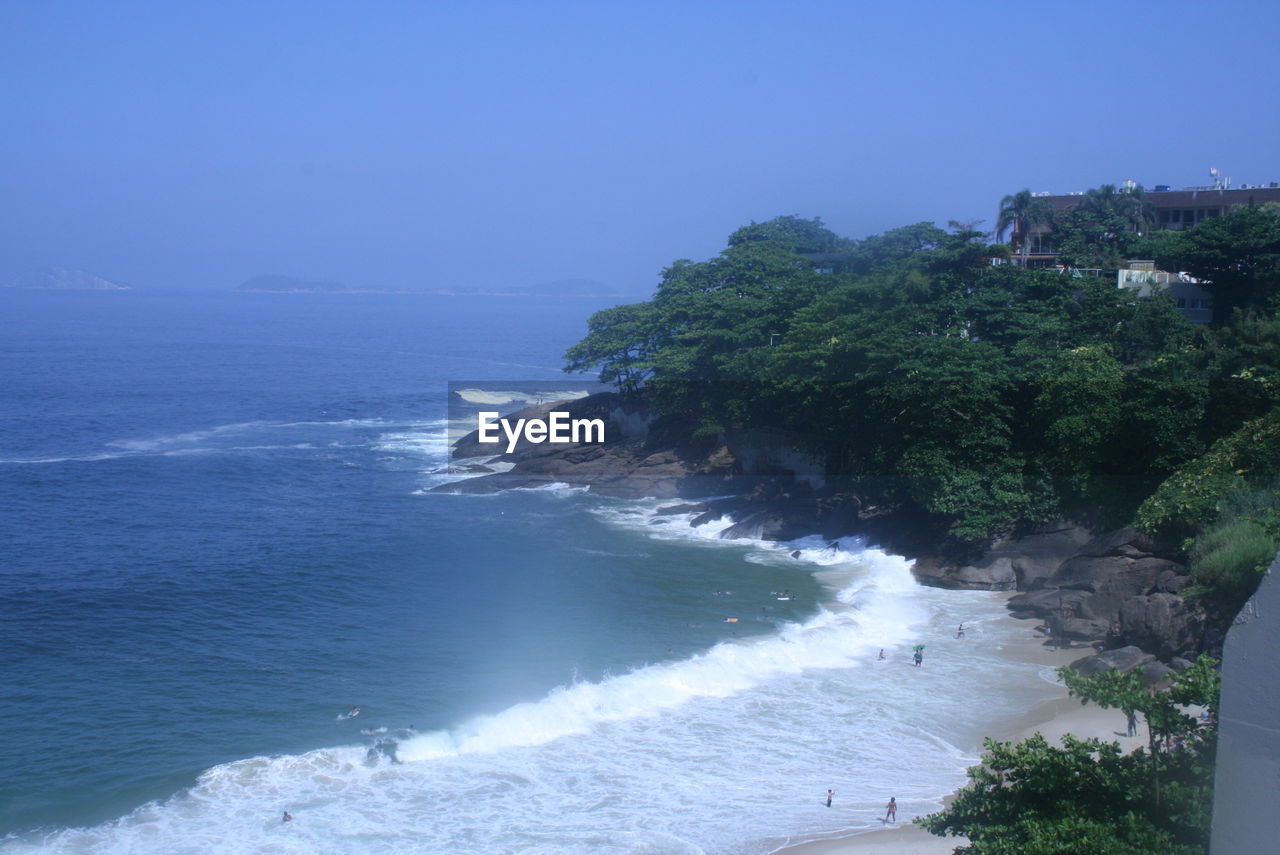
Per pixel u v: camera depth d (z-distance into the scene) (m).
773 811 37.22
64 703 46.00
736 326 96.50
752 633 56.69
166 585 64.44
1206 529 52.69
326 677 49.41
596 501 91.62
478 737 42.84
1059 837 20.02
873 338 74.94
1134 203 118.62
